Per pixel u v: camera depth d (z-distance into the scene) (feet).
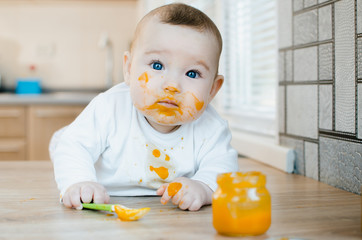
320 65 3.64
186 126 3.22
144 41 2.85
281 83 4.39
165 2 8.75
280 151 4.21
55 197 2.95
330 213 2.56
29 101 8.75
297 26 4.03
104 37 10.23
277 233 2.15
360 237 2.09
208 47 2.84
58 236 2.07
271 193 3.17
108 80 10.90
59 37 10.84
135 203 2.86
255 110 5.99
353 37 3.15
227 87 7.09
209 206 2.77
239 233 2.06
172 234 2.11
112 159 3.14
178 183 2.69
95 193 2.62
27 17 10.74
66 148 3.00
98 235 2.09
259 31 5.98
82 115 3.16
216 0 7.30
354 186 3.17
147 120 3.17
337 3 3.36
